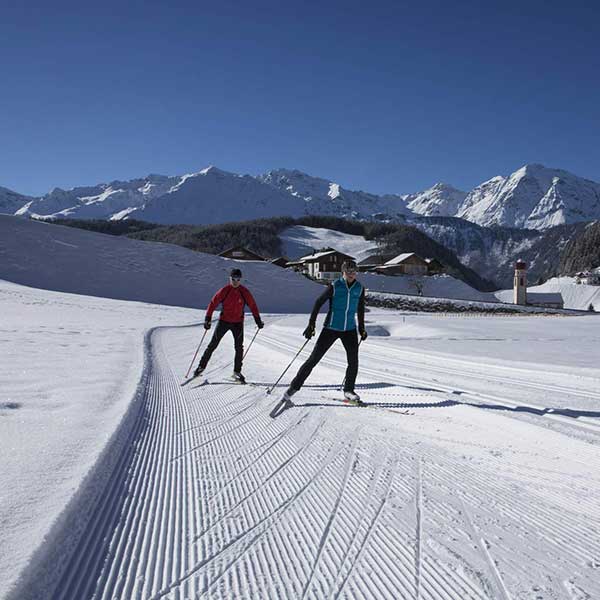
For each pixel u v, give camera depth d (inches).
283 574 93.7
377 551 103.0
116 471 147.8
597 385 327.0
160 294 2391.7
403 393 294.4
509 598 86.2
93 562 96.6
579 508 125.6
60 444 162.6
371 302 2736.2
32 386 269.9
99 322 971.9
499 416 227.5
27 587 82.7
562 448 177.6
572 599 85.8
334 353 555.2
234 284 334.3
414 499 130.8
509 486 140.4
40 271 2283.5
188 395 282.2
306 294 2770.7
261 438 191.5
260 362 454.3
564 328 1069.8
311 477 147.9
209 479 146.2
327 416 228.2
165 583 90.0
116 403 233.9
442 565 97.3
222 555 101.1
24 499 115.7
